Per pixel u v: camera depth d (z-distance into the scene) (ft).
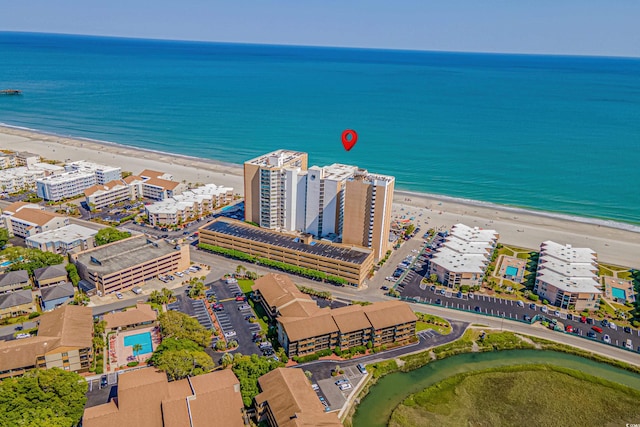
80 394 514.68
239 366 561.02
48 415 481.46
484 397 579.07
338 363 624.18
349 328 638.53
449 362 641.81
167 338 620.08
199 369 564.30
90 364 593.83
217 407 480.64
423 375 614.34
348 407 552.00
